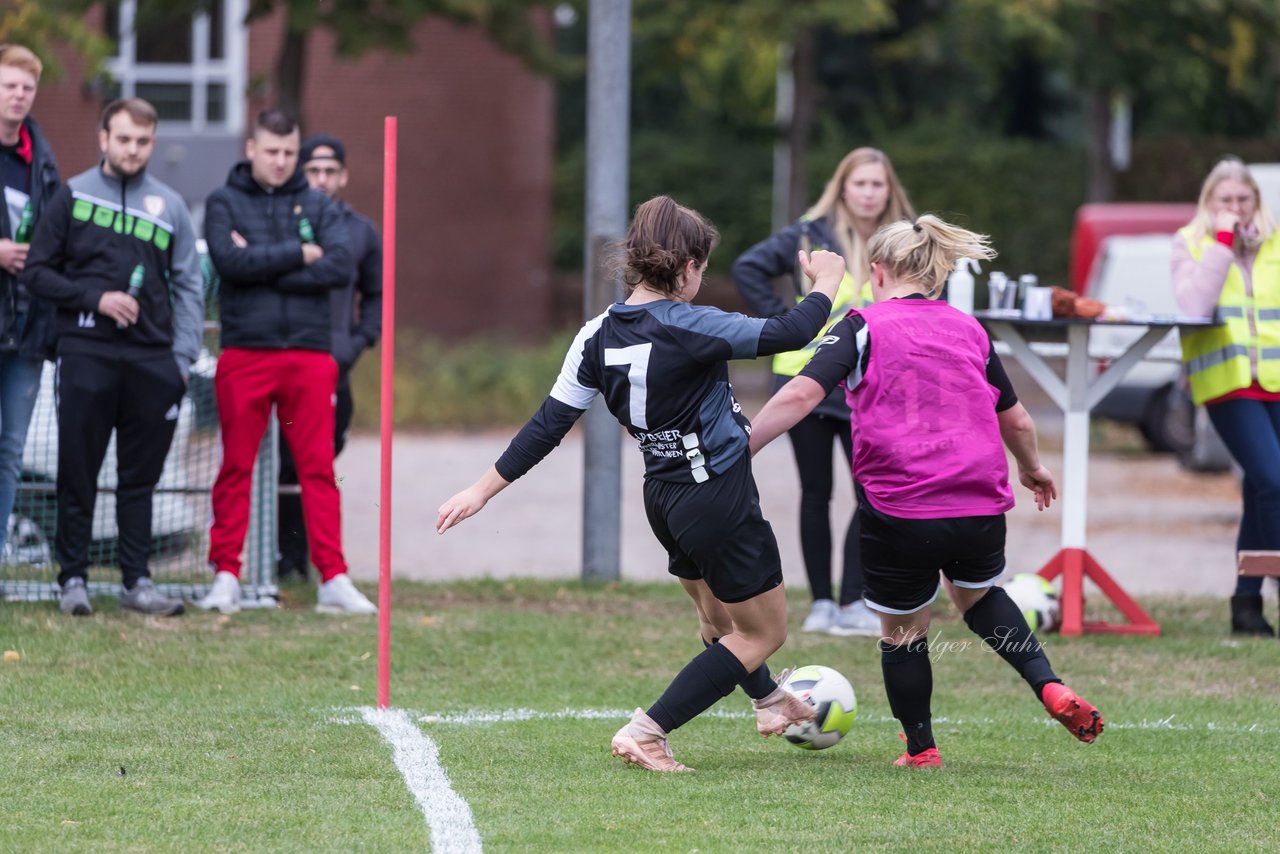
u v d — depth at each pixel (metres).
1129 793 18.16
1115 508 56.16
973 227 135.38
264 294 28.72
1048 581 30.53
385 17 72.44
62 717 21.03
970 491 18.31
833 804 17.36
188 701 22.47
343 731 20.62
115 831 15.77
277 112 28.47
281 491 32.62
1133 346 29.78
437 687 24.48
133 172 26.89
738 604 18.34
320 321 29.09
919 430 18.36
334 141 32.91
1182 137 129.00
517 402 93.31
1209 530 50.81
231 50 97.44
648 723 18.88
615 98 35.88
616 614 31.38
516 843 15.65
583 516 36.41
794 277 29.73
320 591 30.08
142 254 26.95
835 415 28.95
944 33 111.19
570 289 131.75
